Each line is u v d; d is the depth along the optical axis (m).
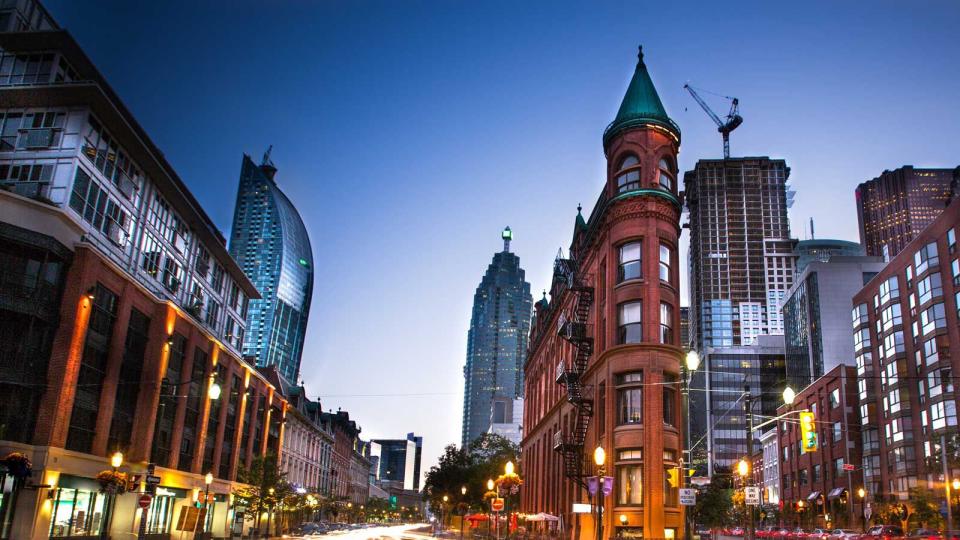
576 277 54.66
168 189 53.78
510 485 54.28
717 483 64.44
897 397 88.62
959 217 79.50
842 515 92.88
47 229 39.34
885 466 90.25
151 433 47.47
